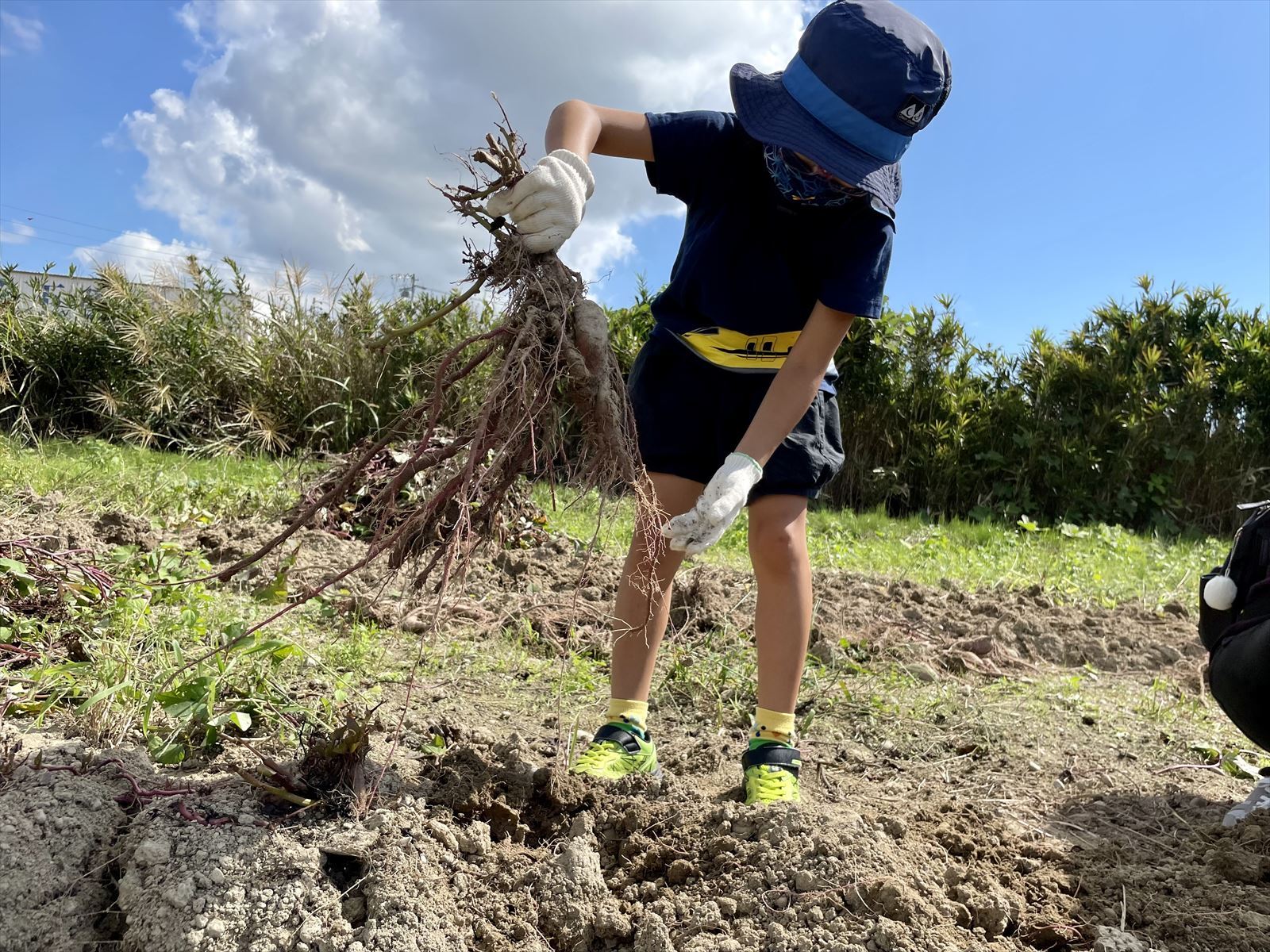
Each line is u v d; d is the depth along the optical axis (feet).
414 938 5.17
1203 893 6.24
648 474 7.78
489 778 6.83
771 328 7.55
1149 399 34.17
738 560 17.21
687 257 7.75
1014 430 33.99
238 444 27.35
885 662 12.14
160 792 5.90
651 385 7.91
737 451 6.50
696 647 11.70
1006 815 7.82
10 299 29.78
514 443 6.18
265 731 7.29
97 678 7.47
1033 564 20.30
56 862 5.44
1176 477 34.42
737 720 9.73
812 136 6.27
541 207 5.85
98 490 16.21
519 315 6.00
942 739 9.64
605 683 10.25
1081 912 5.98
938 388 33.24
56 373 28.91
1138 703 11.32
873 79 6.12
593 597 13.44
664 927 5.40
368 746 6.33
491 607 12.58
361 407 28.22
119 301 29.76
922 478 33.42
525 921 5.54
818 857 5.77
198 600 9.88
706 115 7.52
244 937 5.06
